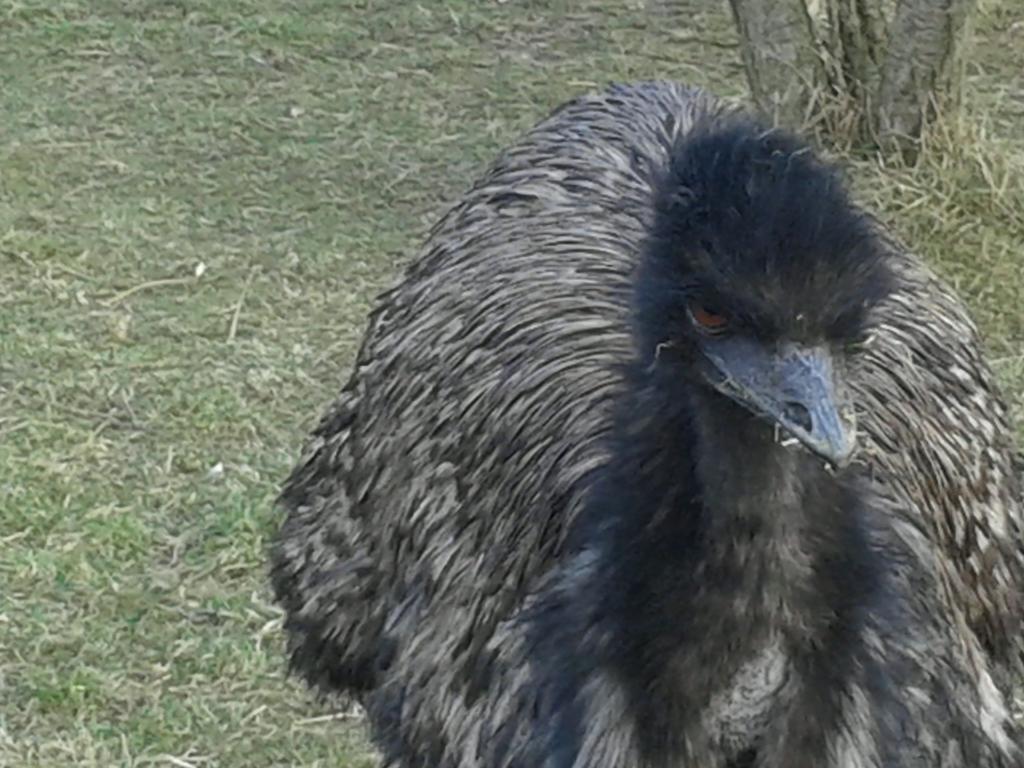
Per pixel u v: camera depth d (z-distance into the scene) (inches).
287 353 372.5
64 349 371.2
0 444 343.6
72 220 417.4
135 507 329.7
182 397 357.4
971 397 230.8
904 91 421.7
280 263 404.2
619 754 186.9
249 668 297.1
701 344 175.0
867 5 424.2
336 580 248.1
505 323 225.6
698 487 178.1
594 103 255.4
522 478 212.4
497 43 506.3
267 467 340.5
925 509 217.6
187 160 445.7
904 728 191.8
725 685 182.9
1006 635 234.1
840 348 173.0
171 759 281.9
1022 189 420.5
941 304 234.8
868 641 185.5
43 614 306.0
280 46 500.7
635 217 230.2
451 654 217.0
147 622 305.7
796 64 423.5
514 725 199.8
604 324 217.6
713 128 181.5
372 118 467.2
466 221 245.8
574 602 188.7
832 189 173.0
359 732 286.7
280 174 440.5
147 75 485.1
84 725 286.7
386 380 241.3
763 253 170.4
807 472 177.0
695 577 179.2
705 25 516.4
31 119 460.8
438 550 222.8
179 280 396.8
